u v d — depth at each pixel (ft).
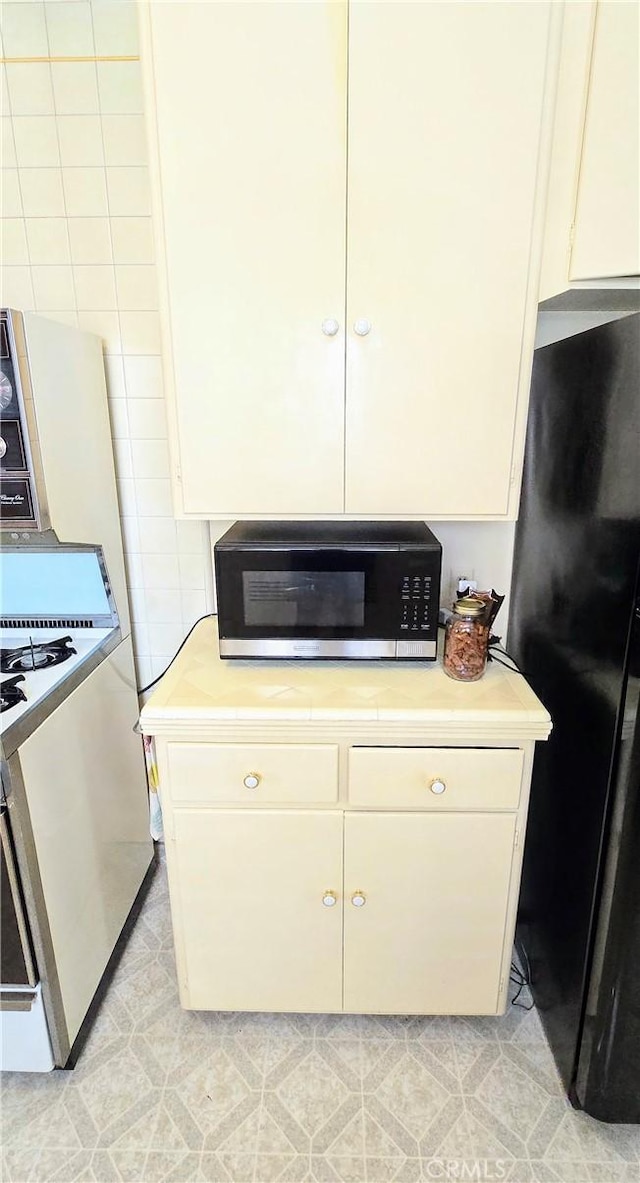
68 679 4.42
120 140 4.80
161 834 5.65
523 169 3.54
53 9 4.56
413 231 3.64
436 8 3.33
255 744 3.98
